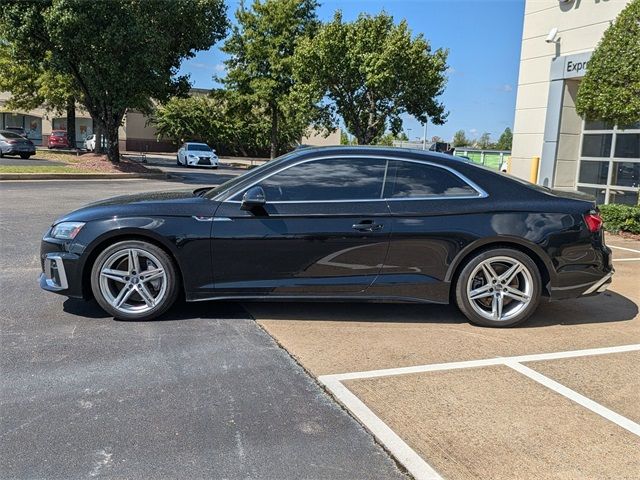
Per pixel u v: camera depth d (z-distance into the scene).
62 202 12.14
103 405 3.39
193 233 4.73
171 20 21.20
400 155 4.97
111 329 4.68
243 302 5.53
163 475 2.73
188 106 49.75
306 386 3.73
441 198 4.88
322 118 20.19
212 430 3.15
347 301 4.89
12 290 5.69
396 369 4.03
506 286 4.94
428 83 18.33
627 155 12.60
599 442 3.12
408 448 3.02
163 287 4.84
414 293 4.89
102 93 20.41
